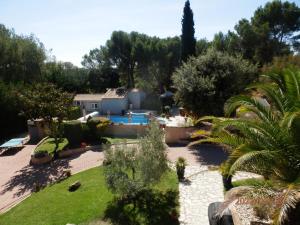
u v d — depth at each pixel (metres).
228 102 7.53
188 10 32.41
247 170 6.77
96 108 40.66
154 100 46.75
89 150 20.20
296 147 6.09
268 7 37.19
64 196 12.52
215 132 7.39
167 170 12.41
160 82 49.28
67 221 10.25
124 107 40.47
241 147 6.24
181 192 11.86
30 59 37.03
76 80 49.47
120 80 53.94
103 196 12.05
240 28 37.78
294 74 6.53
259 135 6.41
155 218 9.99
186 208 10.55
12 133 28.30
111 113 40.00
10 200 13.20
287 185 5.39
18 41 36.50
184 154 17.20
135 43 46.75
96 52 54.62
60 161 18.27
